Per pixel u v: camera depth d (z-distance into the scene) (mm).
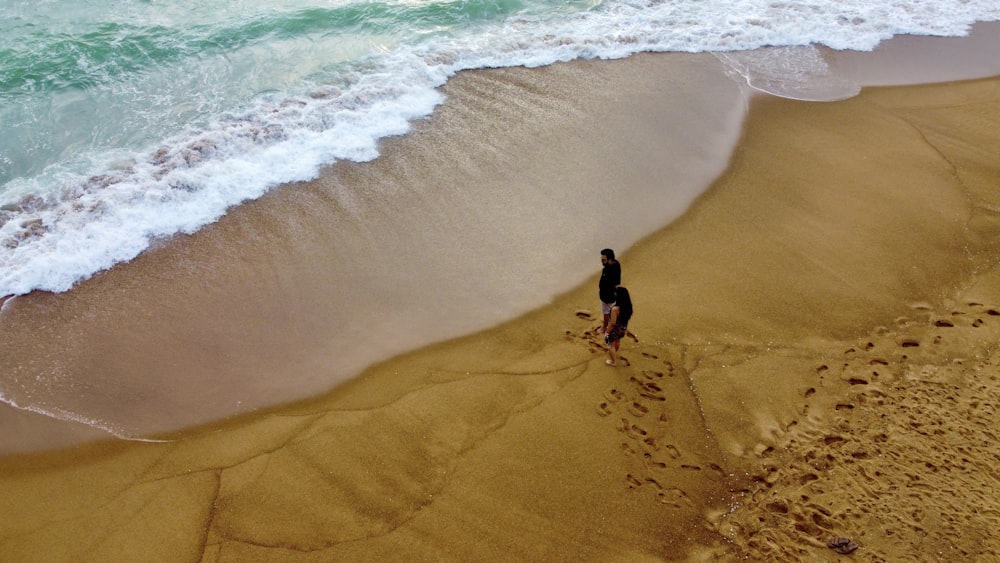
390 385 9188
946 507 7633
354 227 11953
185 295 10625
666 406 8852
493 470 8039
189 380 9305
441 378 9266
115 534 7426
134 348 9773
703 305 10375
